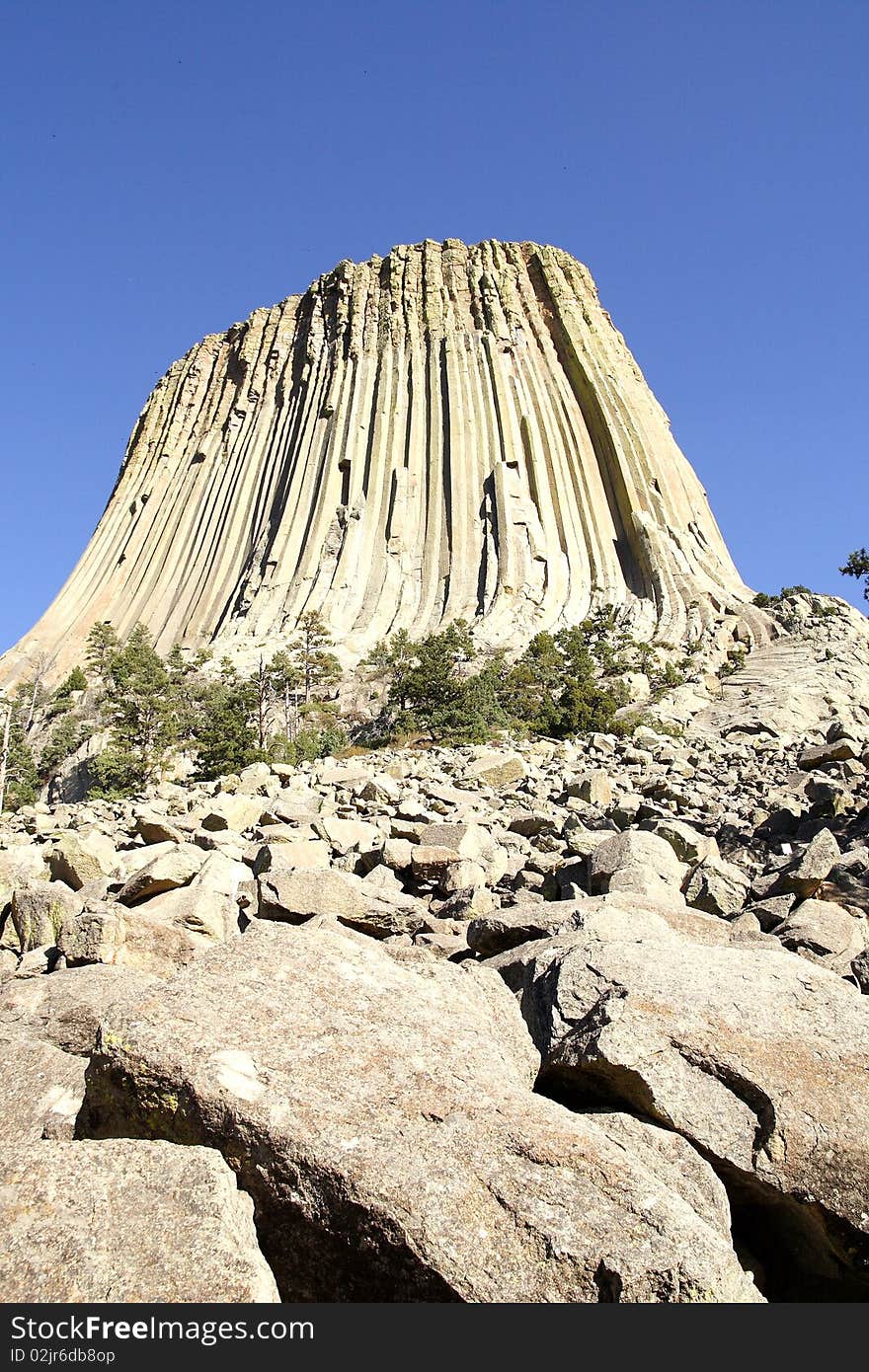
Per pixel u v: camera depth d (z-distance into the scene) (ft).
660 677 224.12
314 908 34.47
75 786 187.21
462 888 39.73
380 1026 18.70
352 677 288.30
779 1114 17.72
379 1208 14.55
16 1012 25.13
